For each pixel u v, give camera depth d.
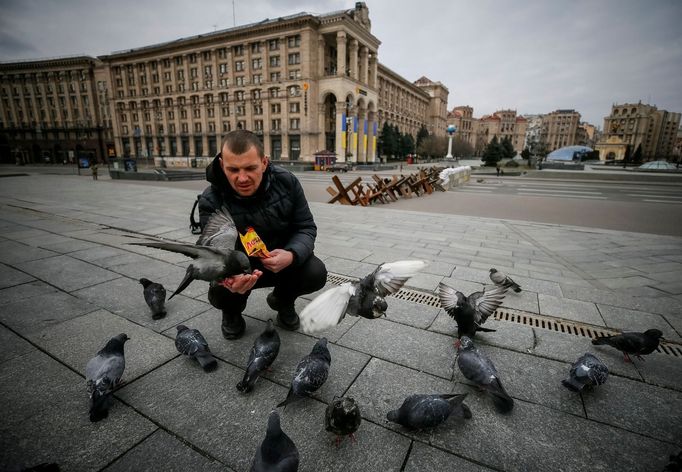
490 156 60.03
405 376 2.85
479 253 6.81
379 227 9.33
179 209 11.69
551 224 10.23
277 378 2.80
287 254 2.79
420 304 4.21
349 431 2.04
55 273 5.09
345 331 3.54
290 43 66.56
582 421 2.38
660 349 3.27
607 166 62.94
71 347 3.17
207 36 71.62
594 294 4.59
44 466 1.78
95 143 92.00
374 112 77.19
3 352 3.07
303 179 33.12
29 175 32.88
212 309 4.00
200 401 2.52
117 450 2.09
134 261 5.71
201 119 77.81
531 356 3.15
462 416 2.36
